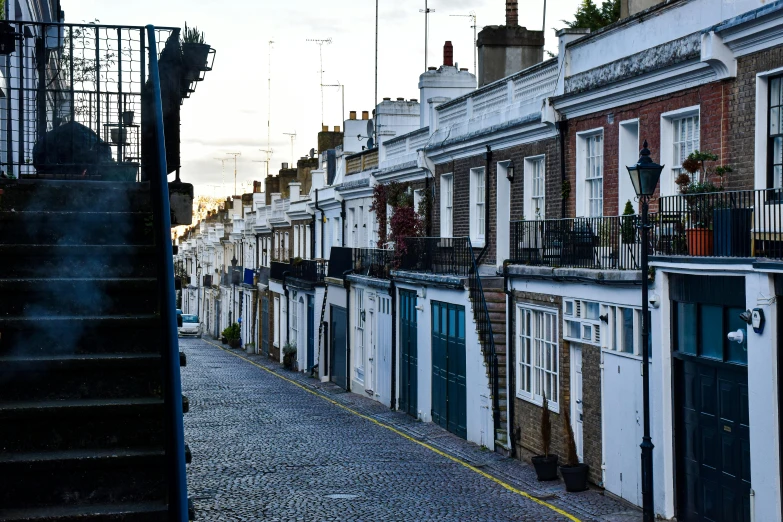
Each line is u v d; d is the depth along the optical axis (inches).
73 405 273.9
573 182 802.2
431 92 1284.4
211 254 3383.4
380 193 1322.6
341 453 861.2
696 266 544.4
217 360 2111.2
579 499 653.3
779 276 474.9
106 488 267.0
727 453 534.3
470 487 705.0
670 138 660.7
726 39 568.7
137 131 432.5
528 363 808.3
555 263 758.5
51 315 311.3
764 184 549.0
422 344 1083.3
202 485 708.7
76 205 355.3
